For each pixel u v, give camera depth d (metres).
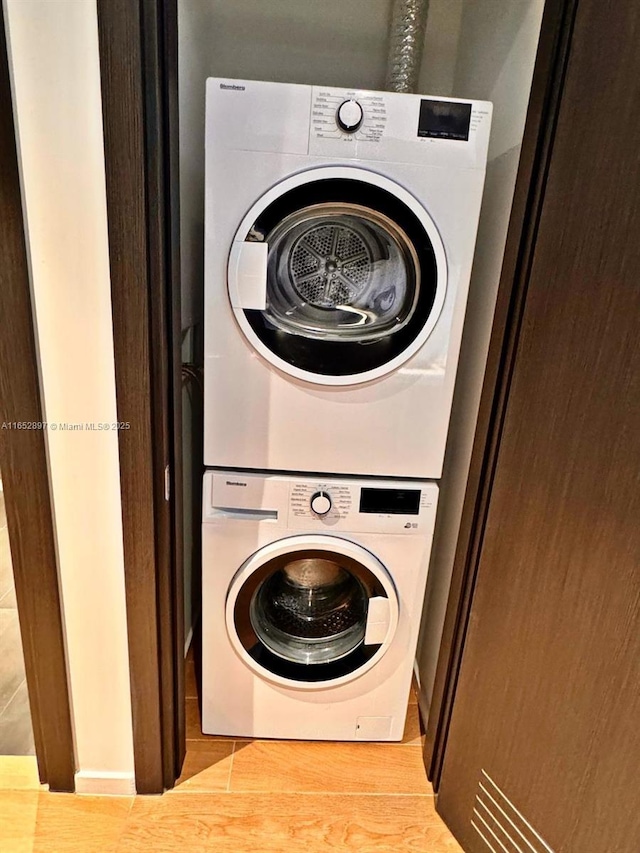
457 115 1.13
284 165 1.13
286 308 1.26
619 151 0.85
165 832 1.28
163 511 1.18
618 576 0.89
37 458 1.10
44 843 1.24
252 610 1.44
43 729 1.29
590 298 0.91
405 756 1.53
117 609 1.22
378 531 1.35
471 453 1.35
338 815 1.35
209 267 1.19
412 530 1.35
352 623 1.51
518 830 1.14
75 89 0.93
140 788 1.35
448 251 1.19
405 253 1.22
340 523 1.34
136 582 1.19
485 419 1.21
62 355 1.06
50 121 0.94
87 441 1.11
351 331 1.26
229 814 1.33
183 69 1.34
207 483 1.31
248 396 1.27
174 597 1.28
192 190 1.46
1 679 1.67
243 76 1.73
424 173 1.15
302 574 1.56
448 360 1.26
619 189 0.85
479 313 1.41
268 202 1.14
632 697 0.87
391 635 1.41
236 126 1.11
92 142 0.96
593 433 0.92
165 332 1.09
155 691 1.27
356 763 1.49
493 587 1.18
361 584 1.46
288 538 1.34
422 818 1.36
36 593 1.19
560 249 0.97
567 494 0.98
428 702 1.64
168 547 1.22
